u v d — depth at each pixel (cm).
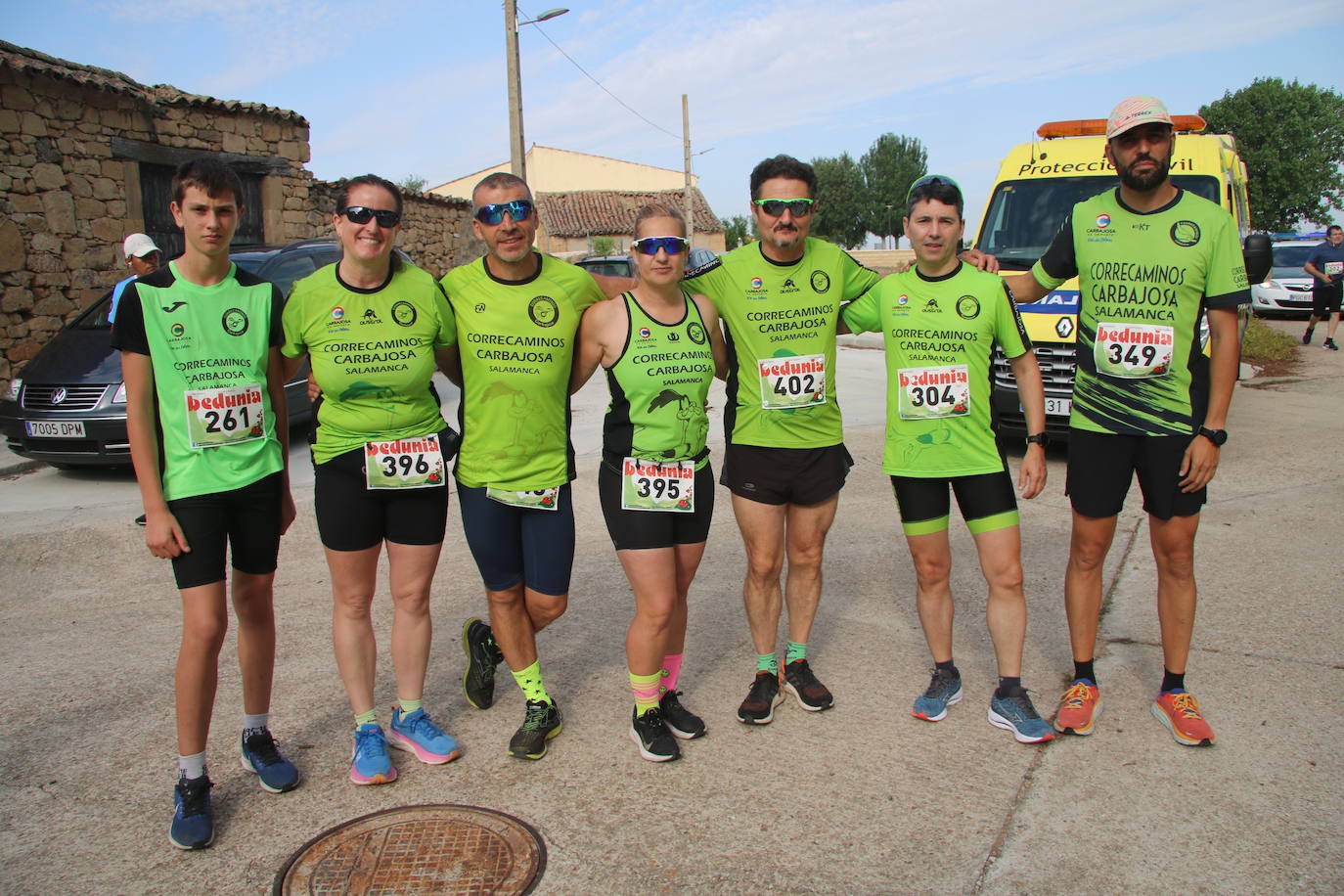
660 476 303
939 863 256
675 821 279
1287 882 244
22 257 965
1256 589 452
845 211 5909
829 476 335
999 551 323
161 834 277
